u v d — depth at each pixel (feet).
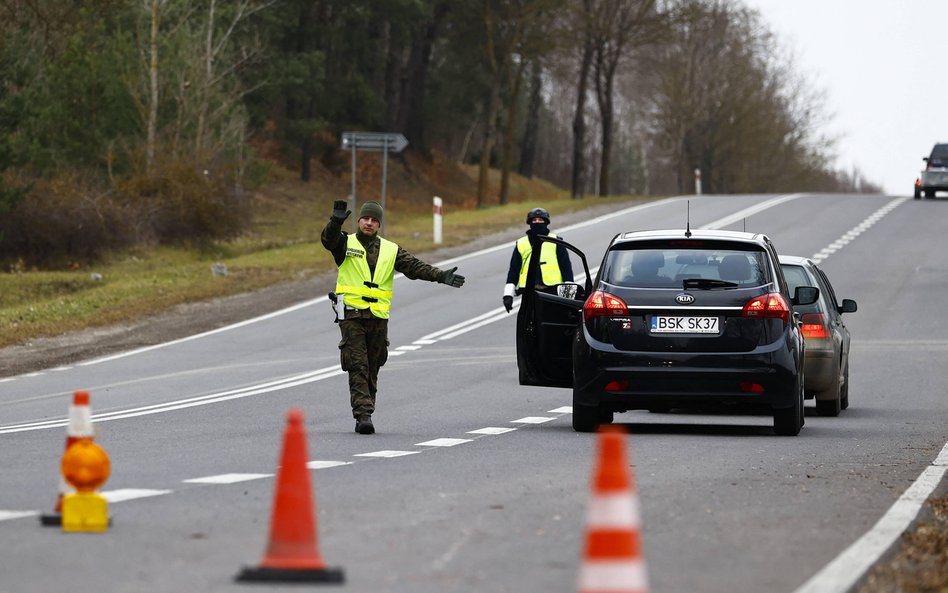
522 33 633.20
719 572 58.65
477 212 489.67
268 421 128.77
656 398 116.88
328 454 102.42
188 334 229.66
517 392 162.20
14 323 238.07
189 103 424.87
